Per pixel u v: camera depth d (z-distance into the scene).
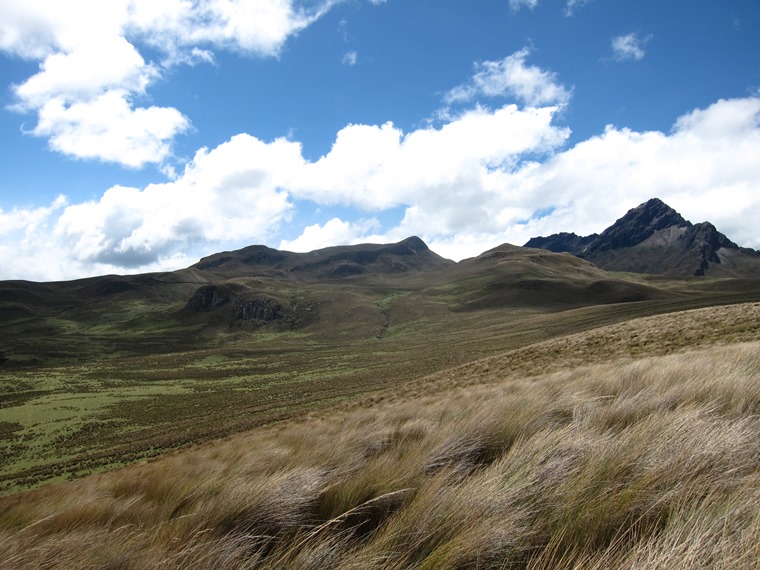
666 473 2.68
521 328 115.00
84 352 169.75
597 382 7.61
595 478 2.82
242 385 87.00
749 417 3.43
